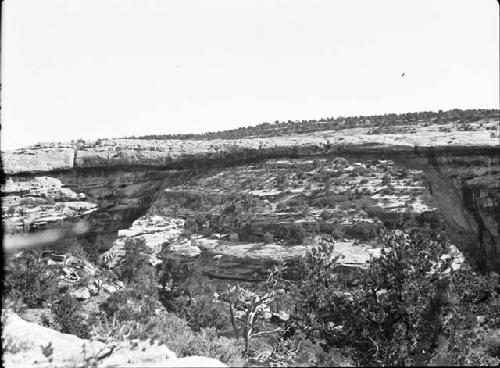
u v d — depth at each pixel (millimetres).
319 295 29000
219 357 22172
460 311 26016
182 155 139375
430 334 24859
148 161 140875
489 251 102125
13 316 17359
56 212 125500
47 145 153250
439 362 14141
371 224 97812
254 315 45625
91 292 69875
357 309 27281
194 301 80688
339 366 22328
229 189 125562
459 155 110562
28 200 129125
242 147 134500
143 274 89438
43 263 64438
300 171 122750
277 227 105312
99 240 131750
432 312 25234
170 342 21328
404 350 23750
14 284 46094
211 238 112188
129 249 98812
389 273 27312
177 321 25953
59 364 14664
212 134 175500
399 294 26328
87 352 15484
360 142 122375
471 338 26109
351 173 115688
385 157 118938
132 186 141625
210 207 124500
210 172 137000
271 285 58688
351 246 92875
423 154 114250
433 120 137875
